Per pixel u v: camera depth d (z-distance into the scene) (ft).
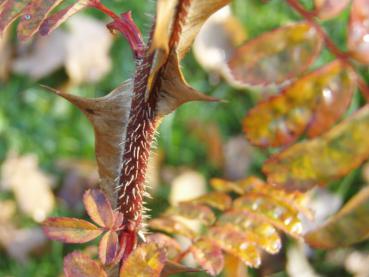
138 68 0.42
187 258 0.88
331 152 0.47
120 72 1.12
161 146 1.06
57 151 1.08
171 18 0.39
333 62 0.47
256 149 1.06
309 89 0.47
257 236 0.54
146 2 1.07
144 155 0.44
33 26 0.40
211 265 0.53
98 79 1.12
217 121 1.08
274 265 0.80
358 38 0.46
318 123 0.47
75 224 0.43
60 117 1.10
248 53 0.47
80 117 1.10
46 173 1.05
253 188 0.57
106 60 1.12
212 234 0.54
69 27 1.13
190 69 1.10
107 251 0.43
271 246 0.53
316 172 0.47
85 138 1.09
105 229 0.43
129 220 0.45
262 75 0.47
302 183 0.47
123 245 0.45
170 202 1.01
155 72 0.39
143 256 0.42
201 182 1.05
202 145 1.08
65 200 1.04
